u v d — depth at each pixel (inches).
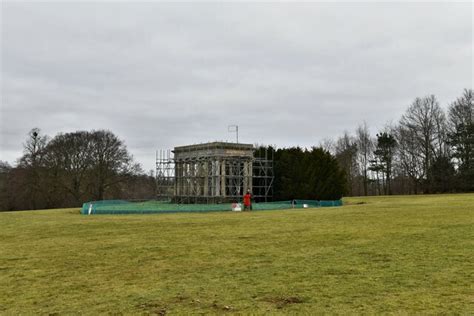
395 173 3597.4
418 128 3228.3
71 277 397.4
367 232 671.1
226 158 1959.9
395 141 3563.0
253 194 2097.7
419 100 3287.4
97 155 2723.9
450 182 3009.4
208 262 453.4
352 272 388.8
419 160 3267.7
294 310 283.4
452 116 3176.7
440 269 389.7
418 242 547.8
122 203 1931.6
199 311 286.4
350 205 1635.1
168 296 325.1
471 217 860.0
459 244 520.1
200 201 1995.6
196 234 701.9
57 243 620.7
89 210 1323.8
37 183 2519.7
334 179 1998.0
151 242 614.5
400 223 793.6
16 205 2527.1
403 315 268.1
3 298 330.6
